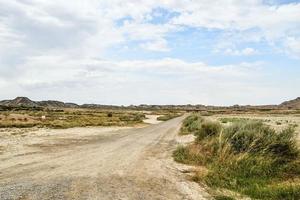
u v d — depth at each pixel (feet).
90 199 30.27
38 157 56.65
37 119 192.75
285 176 40.91
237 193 33.96
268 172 41.96
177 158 56.24
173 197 32.04
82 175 41.45
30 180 37.96
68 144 79.92
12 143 78.95
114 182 37.78
